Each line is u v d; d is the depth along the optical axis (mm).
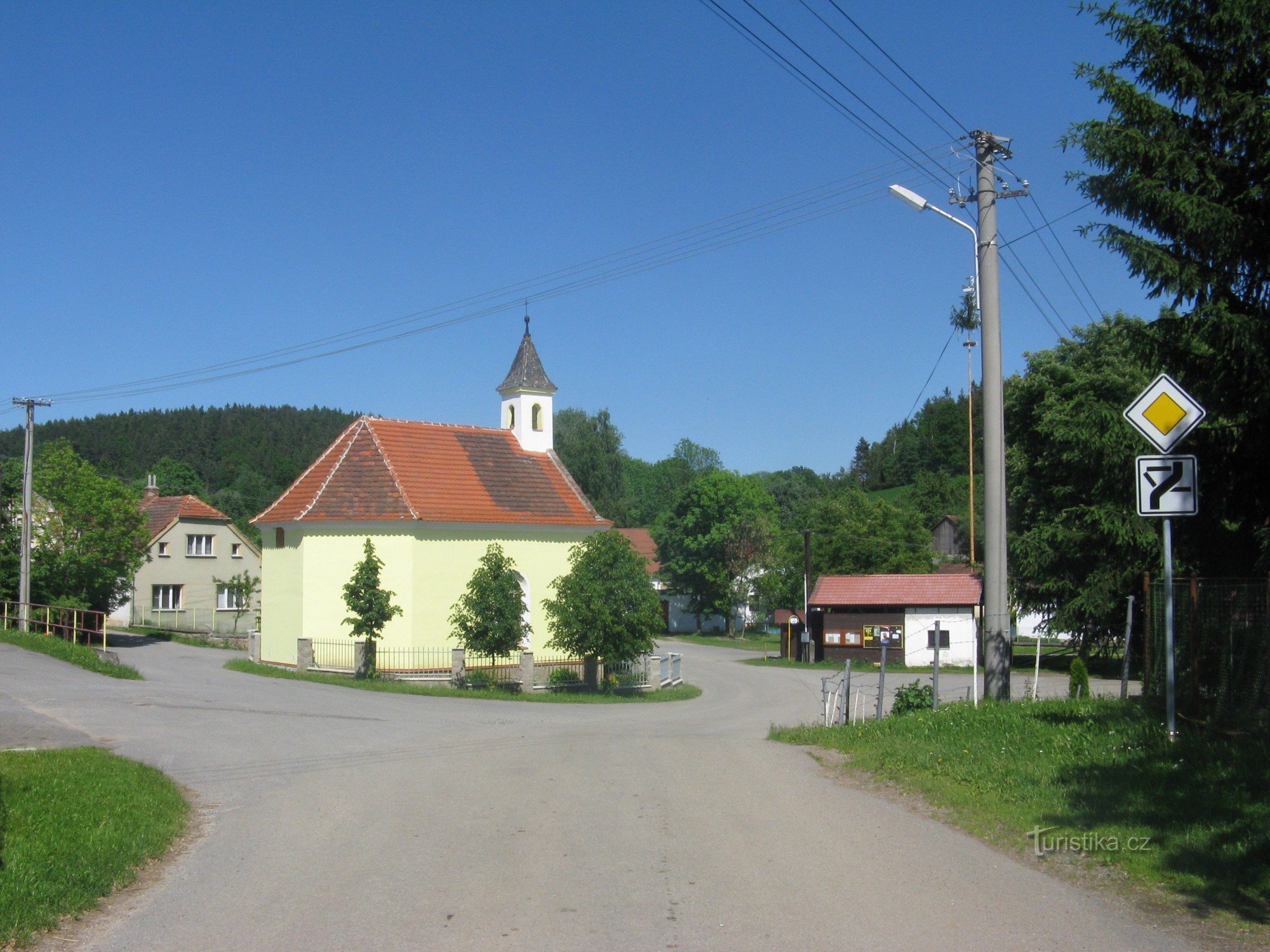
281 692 25016
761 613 75000
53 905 6492
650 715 25828
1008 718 13602
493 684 31188
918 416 119812
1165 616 12211
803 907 6500
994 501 15711
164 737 15078
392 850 8133
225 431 118500
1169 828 8016
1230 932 6039
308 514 33188
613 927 6141
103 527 40438
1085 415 19469
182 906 6730
